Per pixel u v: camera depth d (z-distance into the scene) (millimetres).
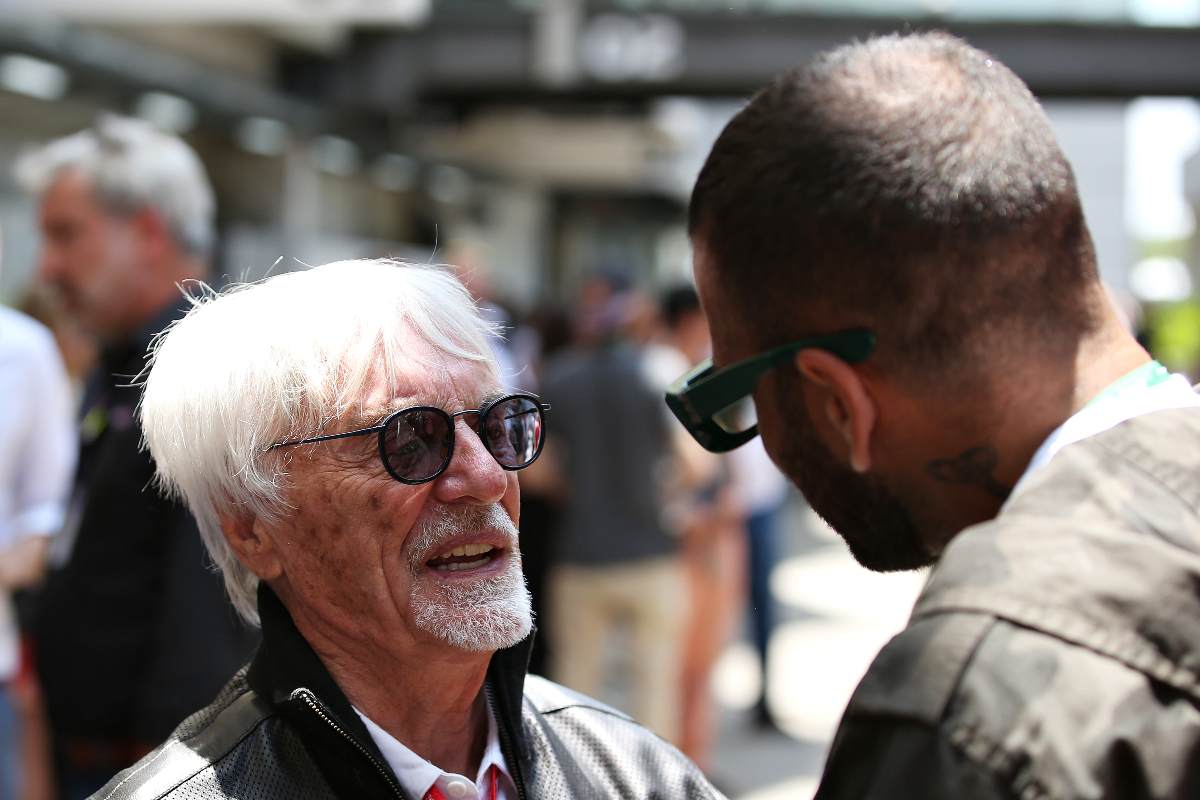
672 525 4379
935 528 1188
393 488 1323
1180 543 975
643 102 8789
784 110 1137
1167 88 6398
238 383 1334
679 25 6969
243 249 7754
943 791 932
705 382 1206
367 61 8172
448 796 1369
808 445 1211
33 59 5379
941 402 1107
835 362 1126
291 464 1332
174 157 2518
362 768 1280
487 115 10273
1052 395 1100
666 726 4410
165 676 2133
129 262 2422
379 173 10000
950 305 1076
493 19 7777
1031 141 1098
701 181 1207
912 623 1026
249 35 8211
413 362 1355
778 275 1135
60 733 2295
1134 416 1075
